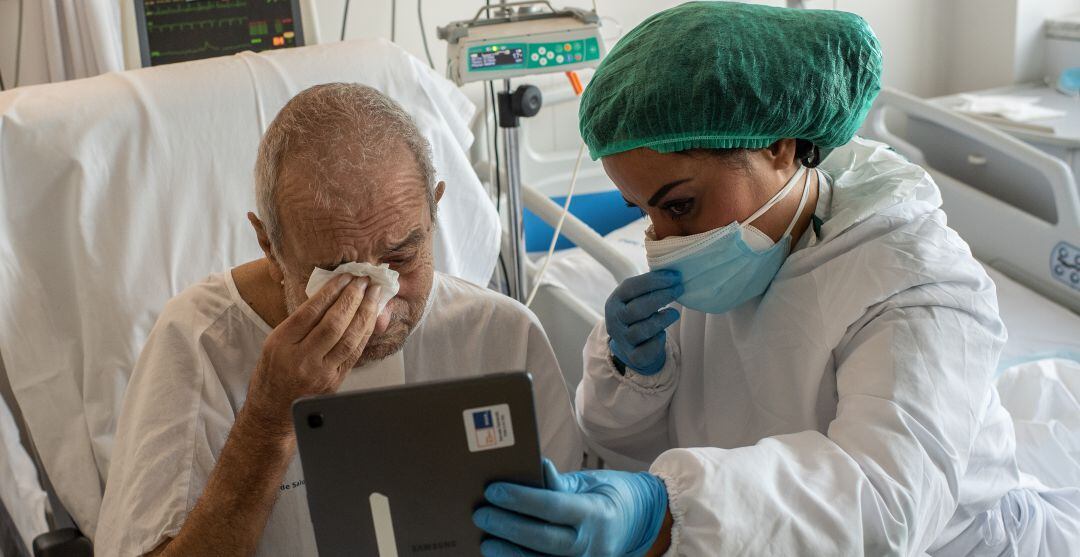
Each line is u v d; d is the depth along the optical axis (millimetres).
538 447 847
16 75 2359
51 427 1635
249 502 1121
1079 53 3250
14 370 1612
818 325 1190
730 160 1109
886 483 988
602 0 2947
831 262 1189
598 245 2078
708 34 1070
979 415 1077
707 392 1423
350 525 872
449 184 1993
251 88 1789
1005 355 2420
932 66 3627
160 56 2098
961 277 1118
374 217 1056
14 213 1611
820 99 1086
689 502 969
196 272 1741
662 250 1192
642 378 1386
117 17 2236
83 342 1662
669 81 1052
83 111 1643
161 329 1280
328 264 1072
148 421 1225
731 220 1145
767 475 997
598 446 1565
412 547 881
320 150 1050
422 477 854
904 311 1097
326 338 1037
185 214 1730
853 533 957
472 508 867
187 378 1251
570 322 2209
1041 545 1360
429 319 1382
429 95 1979
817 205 1238
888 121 3541
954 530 1267
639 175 1127
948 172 3131
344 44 1929
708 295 1240
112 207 1671
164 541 1165
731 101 1052
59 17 2248
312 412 830
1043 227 2756
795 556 944
